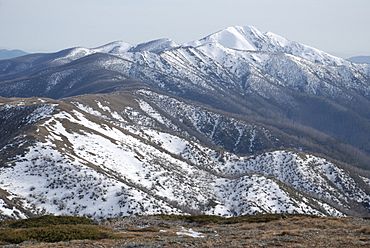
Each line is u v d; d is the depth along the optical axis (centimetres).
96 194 10700
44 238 3550
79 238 3578
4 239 3478
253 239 3434
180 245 3127
